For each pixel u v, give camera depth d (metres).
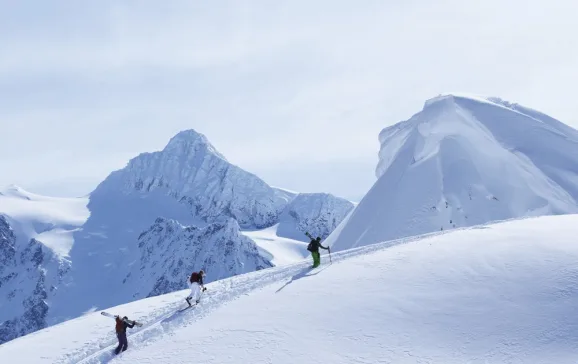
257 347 16.36
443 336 15.90
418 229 63.44
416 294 18.69
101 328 23.11
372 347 15.69
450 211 64.81
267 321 18.22
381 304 18.31
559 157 70.56
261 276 25.97
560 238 21.80
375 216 70.88
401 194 70.38
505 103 86.81
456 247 22.83
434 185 68.88
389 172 78.88
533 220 27.05
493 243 22.50
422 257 22.30
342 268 23.12
